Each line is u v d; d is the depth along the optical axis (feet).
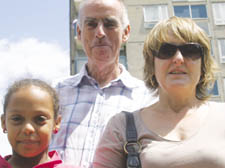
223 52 72.33
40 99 8.69
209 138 7.87
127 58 68.85
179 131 8.34
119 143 8.64
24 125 8.23
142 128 8.65
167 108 9.07
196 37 8.95
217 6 75.41
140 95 12.07
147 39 9.58
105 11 12.16
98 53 11.98
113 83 12.18
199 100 9.47
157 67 9.06
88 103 11.73
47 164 8.32
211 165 7.43
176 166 7.61
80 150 10.82
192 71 8.78
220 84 68.64
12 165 8.32
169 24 9.14
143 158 8.05
